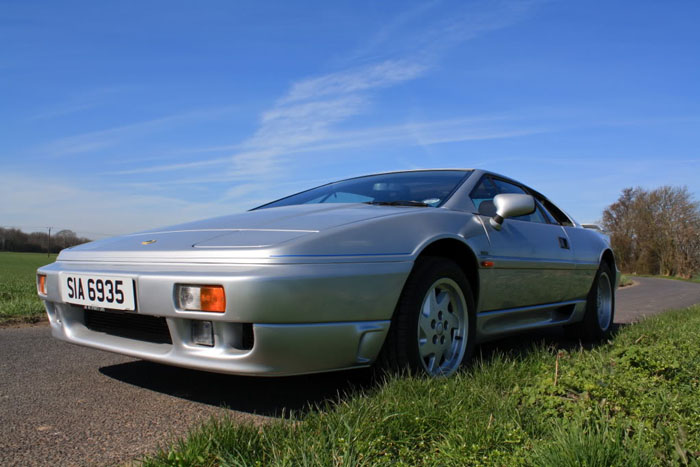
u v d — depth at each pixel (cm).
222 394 254
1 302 598
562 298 391
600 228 495
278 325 205
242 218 277
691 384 241
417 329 249
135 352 236
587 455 149
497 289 312
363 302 226
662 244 4950
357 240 233
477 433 170
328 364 221
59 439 196
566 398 212
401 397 203
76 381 279
